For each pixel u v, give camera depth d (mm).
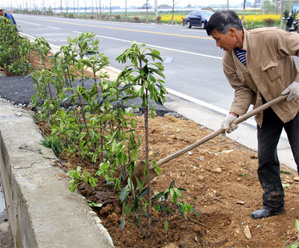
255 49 2754
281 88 2826
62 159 3998
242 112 3023
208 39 17375
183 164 4000
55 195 3033
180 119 5859
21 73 8391
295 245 2223
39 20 39344
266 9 29938
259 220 3041
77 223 2660
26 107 6035
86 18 49906
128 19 41750
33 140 4246
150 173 2904
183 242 2871
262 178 3078
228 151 4391
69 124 3822
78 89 3441
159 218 2994
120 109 3242
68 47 4281
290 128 2916
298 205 3184
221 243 2867
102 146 3668
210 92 7719
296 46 2664
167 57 12219
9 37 8797
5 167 4211
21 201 3029
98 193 3418
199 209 3225
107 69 10141
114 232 2949
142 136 4816
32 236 2557
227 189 3537
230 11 2783
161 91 2586
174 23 34531
